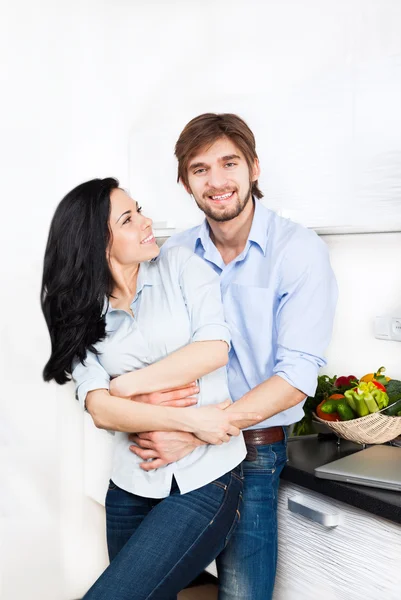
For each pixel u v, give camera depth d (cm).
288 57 213
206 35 244
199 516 142
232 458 150
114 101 271
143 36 264
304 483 161
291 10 211
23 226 269
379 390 174
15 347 268
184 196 216
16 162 267
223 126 161
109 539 160
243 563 162
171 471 146
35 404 268
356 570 154
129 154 245
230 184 162
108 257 148
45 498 268
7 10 261
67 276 147
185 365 143
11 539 264
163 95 260
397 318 197
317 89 168
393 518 139
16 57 264
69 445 267
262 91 223
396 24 179
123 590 136
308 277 155
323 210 171
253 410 145
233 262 170
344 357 215
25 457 269
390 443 184
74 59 272
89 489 261
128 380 145
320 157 170
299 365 151
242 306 167
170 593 141
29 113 267
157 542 139
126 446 157
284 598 176
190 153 163
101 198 146
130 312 154
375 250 204
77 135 273
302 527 169
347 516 155
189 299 149
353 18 191
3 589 263
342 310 215
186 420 142
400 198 154
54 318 152
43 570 269
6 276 266
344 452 177
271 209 185
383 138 155
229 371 174
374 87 155
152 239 152
